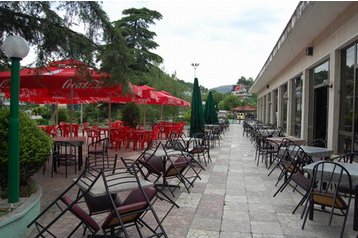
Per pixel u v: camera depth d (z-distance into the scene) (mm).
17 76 3629
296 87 12750
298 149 5590
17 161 3631
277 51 11141
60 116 21531
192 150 7320
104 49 6195
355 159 6371
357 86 6391
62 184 5750
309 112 10445
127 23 23953
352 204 4660
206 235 3549
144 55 22672
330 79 7621
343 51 7219
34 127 4340
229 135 17797
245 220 4023
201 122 10148
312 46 9375
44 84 6551
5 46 3557
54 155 6645
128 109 12352
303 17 7176
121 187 3088
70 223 3855
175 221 3967
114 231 3406
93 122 22609
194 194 5188
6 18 5508
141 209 3039
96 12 5973
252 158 9109
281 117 16625
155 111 21719
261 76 18703
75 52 6066
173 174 5359
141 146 10516
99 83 6449
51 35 5645
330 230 3725
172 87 22625
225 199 4926
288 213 4297
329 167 3979
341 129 7266
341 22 6820
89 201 3457
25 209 3410
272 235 3568
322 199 3600
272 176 6621
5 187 4035
